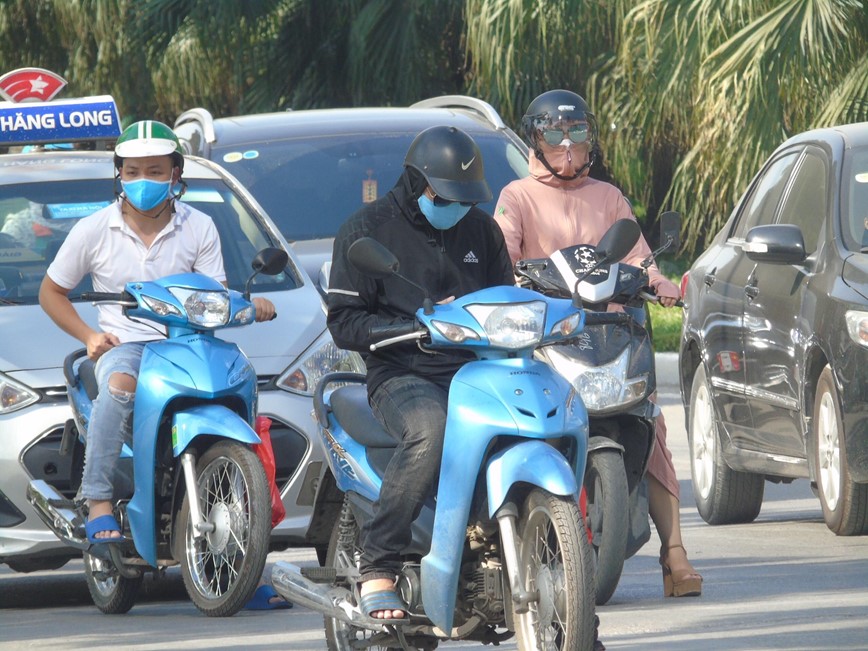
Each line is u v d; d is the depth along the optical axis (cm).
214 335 2970
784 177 3919
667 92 6456
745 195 4150
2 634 2786
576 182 2923
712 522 3878
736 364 3775
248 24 8319
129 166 2850
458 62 8388
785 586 2925
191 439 2752
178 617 2886
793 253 3538
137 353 2852
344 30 8362
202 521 2781
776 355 3600
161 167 2856
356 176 4622
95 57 9231
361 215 2189
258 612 2889
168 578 3538
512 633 2186
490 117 4869
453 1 8125
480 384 2055
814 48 5966
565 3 7494
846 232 3516
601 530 2633
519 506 2073
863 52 6006
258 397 3078
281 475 3100
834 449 3416
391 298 2172
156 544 2848
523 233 2909
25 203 3475
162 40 8556
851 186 3606
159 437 2823
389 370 2177
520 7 7419
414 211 2178
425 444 2081
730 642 2439
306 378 3147
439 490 2064
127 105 9106
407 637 2194
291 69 8438
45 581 3600
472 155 2130
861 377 3275
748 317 3738
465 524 2052
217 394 2783
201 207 3538
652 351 2709
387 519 2108
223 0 8219
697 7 6312
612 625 2602
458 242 2200
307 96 8375
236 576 2770
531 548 2048
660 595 2895
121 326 2931
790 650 2370
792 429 3569
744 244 3609
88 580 3052
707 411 3947
